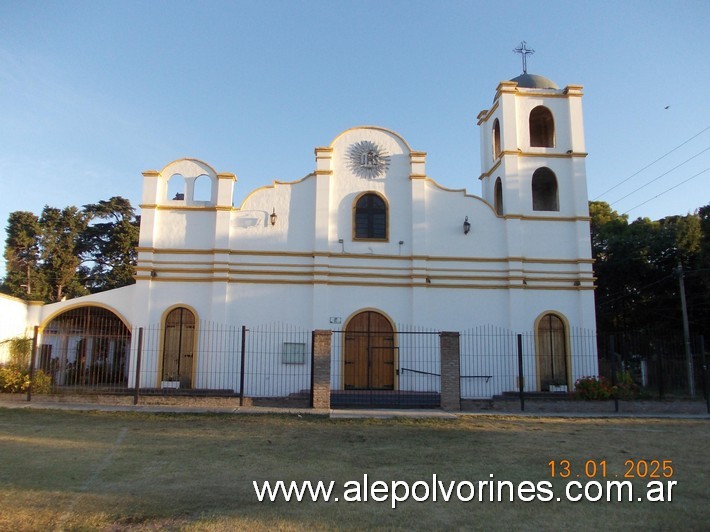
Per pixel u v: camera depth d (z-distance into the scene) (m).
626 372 22.50
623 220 39.22
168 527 7.58
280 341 22.31
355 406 19.61
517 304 23.23
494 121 26.69
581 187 24.48
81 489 9.27
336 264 22.97
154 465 10.98
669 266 31.69
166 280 22.36
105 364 24.09
